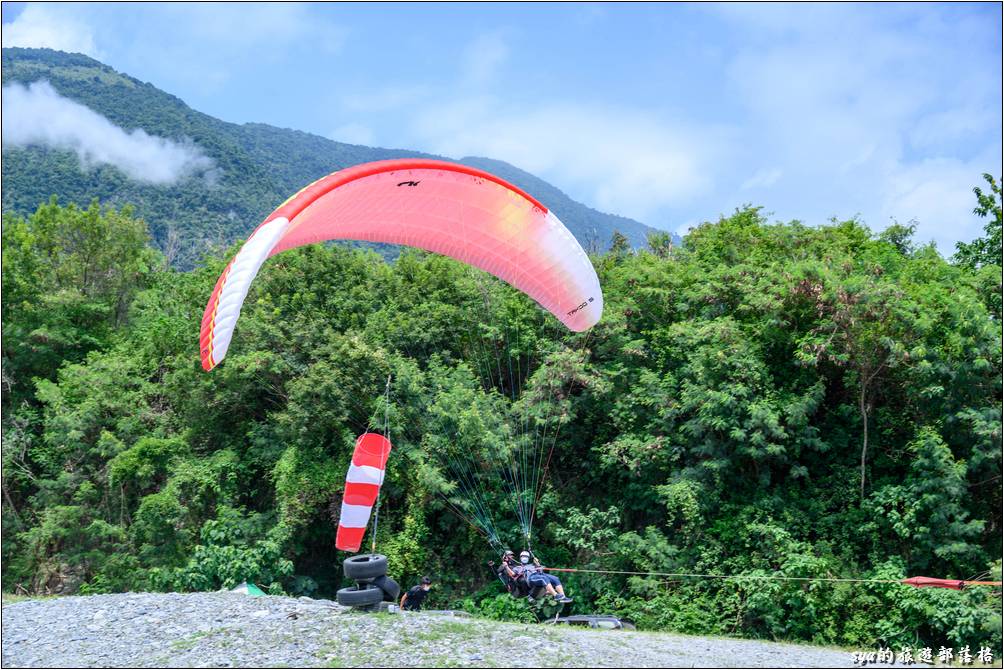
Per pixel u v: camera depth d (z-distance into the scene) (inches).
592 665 345.7
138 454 770.2
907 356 641.0
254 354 737.6
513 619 660.1
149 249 1205.7
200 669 328.2
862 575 629.9
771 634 617.9
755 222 982.4
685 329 698.2
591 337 776.9
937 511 616.4
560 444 777.6
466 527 748.0
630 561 685.9
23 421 904.9
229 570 677.3
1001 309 696.4
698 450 673.6
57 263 1072.2
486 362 812.0
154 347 882.8
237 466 765.3
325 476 717.9
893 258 821.9
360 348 724.7
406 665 331.9
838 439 712.4
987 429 614.2
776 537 631.8
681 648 413.7
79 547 800.9
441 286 870.4
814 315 703.1
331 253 854.5
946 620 562.9
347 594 422.0
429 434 717.3
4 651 357.7
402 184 465.7
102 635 374.6
